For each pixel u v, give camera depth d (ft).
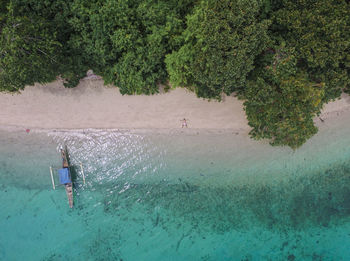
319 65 51.62
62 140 68.69
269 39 48.49
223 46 44.80
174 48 56.08
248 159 67.46
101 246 68.44
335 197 67.51
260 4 48.06
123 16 50.21
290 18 48.73
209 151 67.67
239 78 49.96
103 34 52.08
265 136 59.21
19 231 68.49
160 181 68.54
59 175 65.16
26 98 66.08
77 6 51.37
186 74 54.03
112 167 69.00
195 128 67.36
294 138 56.75
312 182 67.62
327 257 66.69
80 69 58.80
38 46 47.06
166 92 64.80
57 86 65.10
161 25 52.90
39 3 52.03
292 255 67.15
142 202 68.39
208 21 44.68
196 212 67.92
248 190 67.92
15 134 68.59
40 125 68.33
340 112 66.03
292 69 50.14
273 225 67.62
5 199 68.74
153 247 67.82
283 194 67.87
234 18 43.50
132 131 68.28
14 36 43.60
